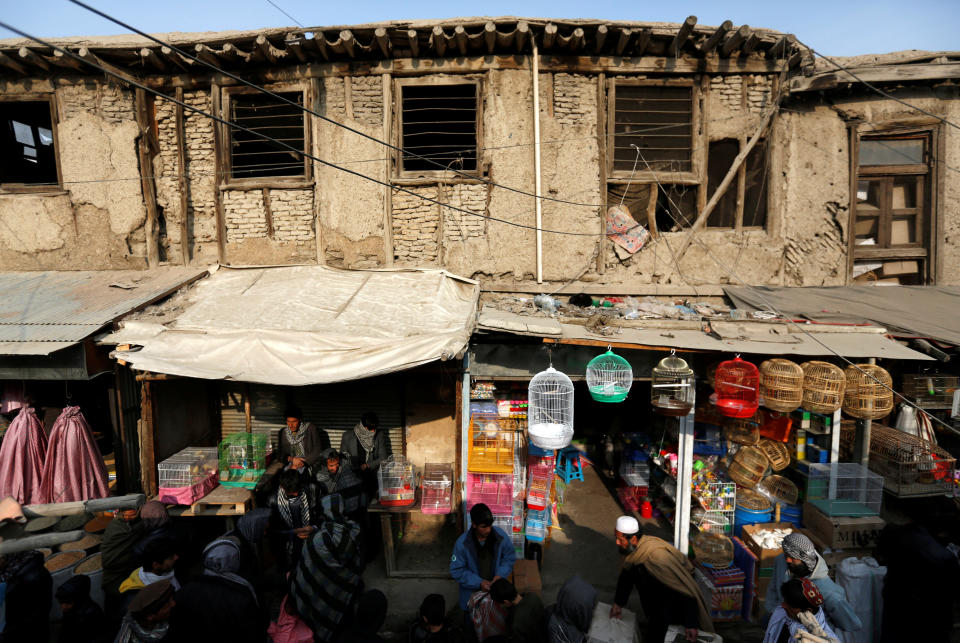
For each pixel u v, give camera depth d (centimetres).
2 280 727
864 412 562
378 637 349
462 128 942
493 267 757
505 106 739
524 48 730
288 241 768
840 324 604
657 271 774
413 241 758
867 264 806
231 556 402
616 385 581
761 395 559
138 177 751
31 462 641
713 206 773
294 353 543
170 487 577
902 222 801
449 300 659
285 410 755
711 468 634
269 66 740
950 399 669
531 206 751
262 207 763
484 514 450
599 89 743
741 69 746
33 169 989
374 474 628
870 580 459
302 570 419
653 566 420
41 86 745
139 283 693
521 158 746
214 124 754
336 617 411
